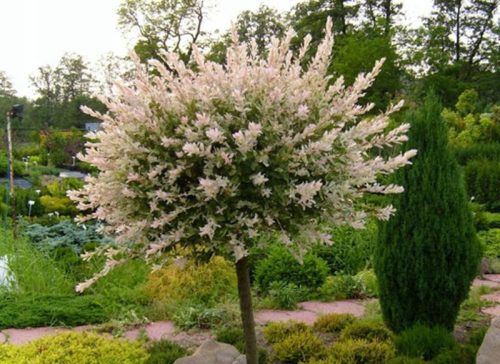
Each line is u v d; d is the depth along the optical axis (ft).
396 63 93.20
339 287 21.49
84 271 22.02
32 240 27.45
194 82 9.00
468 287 14.74
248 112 8.67
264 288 21.63
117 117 9.12
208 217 8.38
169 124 8.73
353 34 98.48
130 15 99.40
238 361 11.19
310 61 10.39
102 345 11.15
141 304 19.43
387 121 9.41
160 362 12.56
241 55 9.39
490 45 121.49
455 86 100.99
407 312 14.71
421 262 14.39
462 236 14.42
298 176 8.70
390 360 12.56
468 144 59.93
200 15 100.27
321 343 13.85
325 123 8.85
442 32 110.32
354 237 26.18
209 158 8.25
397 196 14.69
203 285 20.17
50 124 163.02
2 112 153.89
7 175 68.49
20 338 16.35
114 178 8.91
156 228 8.86
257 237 9.20
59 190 49.65
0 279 20.47
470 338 14.89
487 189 47.14
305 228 8.83
